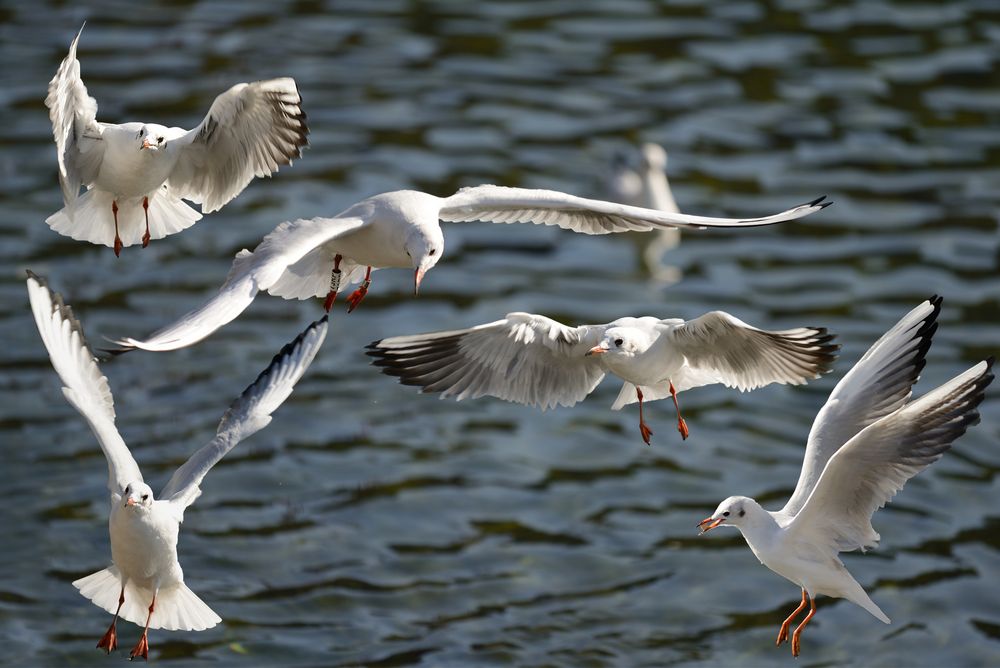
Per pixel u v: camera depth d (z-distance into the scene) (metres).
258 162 11.94
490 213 12.36
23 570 15.42
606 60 26.88
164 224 12.37
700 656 14.79
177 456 17.16
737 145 24.61
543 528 16.56
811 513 11.02
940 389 10.45
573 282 21.36
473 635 14.94
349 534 16.31
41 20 27.25
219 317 9.62
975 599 15.57
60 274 20.45
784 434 18.20
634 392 12.02
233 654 14.56
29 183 22.39
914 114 25.50
